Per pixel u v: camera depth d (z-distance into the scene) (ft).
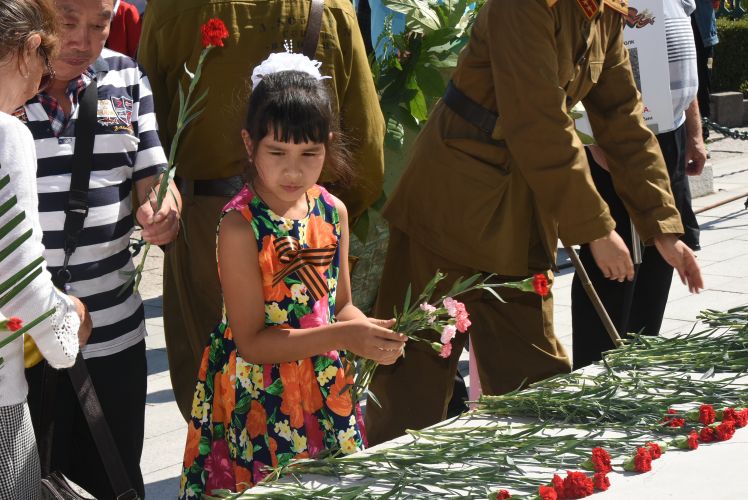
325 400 10.05
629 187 13.34
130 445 12.24
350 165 13.15
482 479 8.00
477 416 9.68
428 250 13.65
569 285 26.43
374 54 16.90
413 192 13.66
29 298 8.53
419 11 16.48
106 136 11.45
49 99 11.18
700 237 30.60
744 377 10.20
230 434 10.04
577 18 12.62
